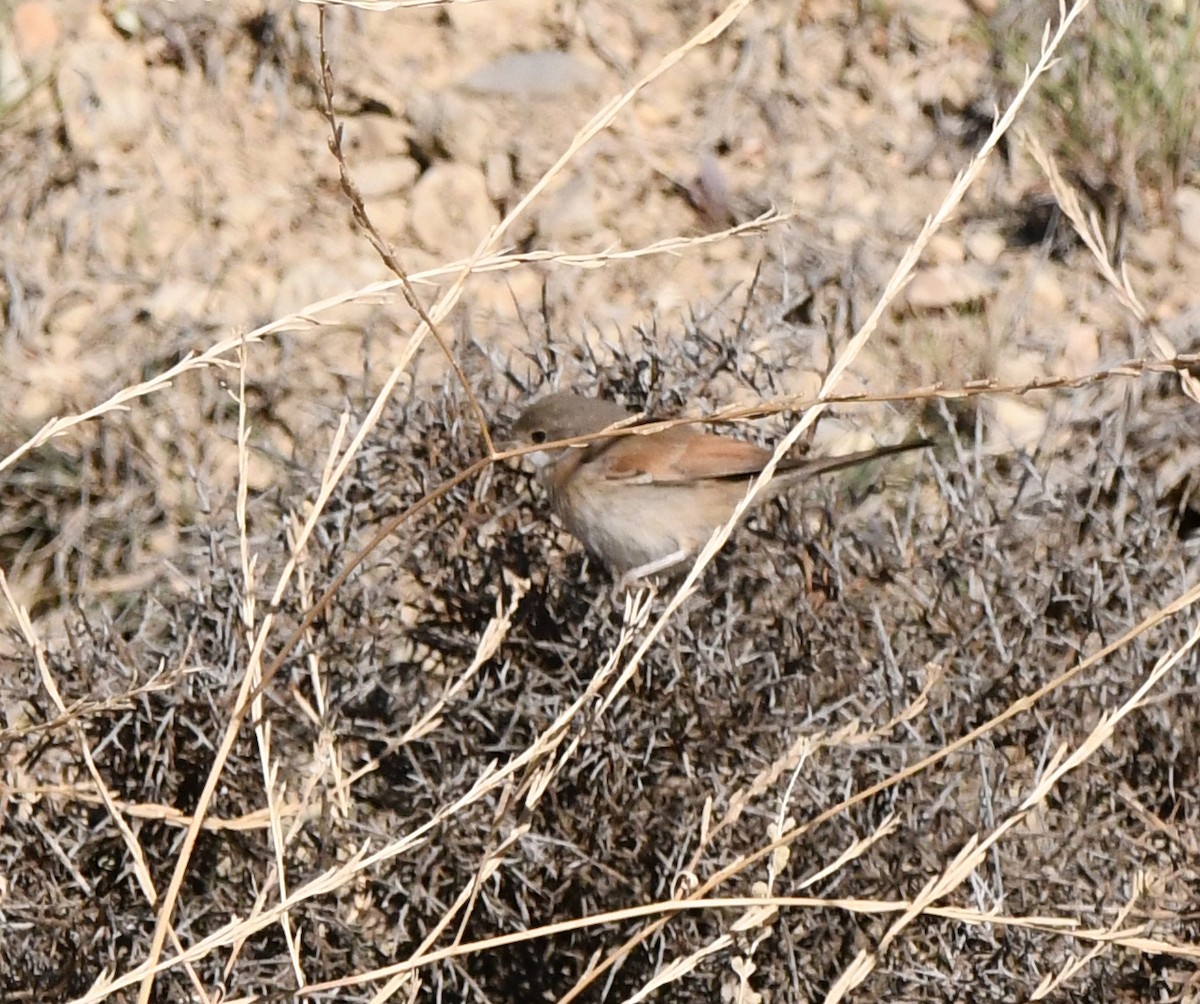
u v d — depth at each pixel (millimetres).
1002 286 13148
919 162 14125
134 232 13547
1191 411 11914
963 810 8703
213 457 12234
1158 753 8789
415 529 9758
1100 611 9023
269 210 13742
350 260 13406
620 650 6066
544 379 10719
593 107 14344
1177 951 5551
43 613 11859
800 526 9555
